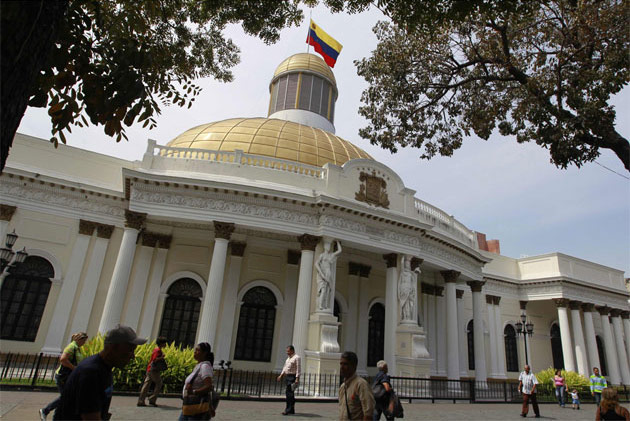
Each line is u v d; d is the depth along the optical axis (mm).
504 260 40000
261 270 23781
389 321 22344
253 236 23828
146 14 9148
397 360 21609
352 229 21625
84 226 22016
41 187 21516
